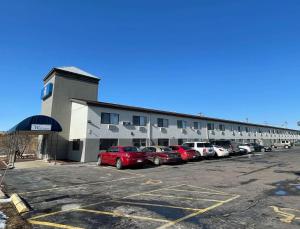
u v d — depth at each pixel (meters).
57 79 28.14
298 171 16.02
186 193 9.63
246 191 9.96
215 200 8.48
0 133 34.44
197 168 18.09
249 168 17.84
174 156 20.53
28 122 21.14
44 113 30.31
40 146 30.06
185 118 35.50
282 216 6.69
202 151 25.42
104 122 25.77
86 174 15.34
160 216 6.73
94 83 31.12
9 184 11.92
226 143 31.55
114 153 19.05
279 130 74.44
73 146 26.39
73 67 33.22
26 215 6.89
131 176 14.38
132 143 27.69
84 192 9.95
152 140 29.84
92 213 7.05
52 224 6.15
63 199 8.76
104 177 14.04
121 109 27.34
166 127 32.06
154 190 10.26
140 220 6.42
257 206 7.69
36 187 11.09
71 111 28.20
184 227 5.89
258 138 59.00
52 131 22.59
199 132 37.78
